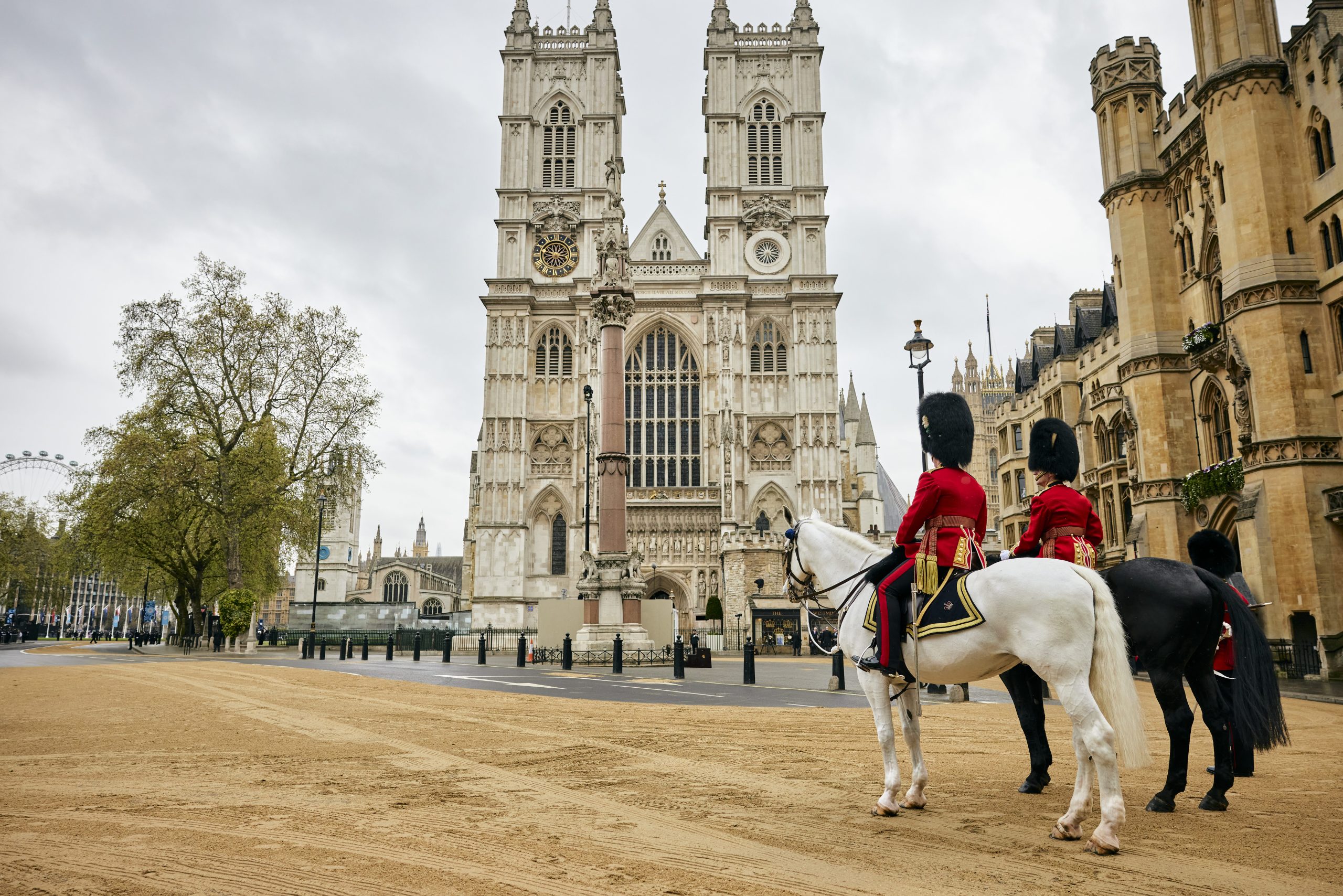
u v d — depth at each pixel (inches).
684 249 3186.5
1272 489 1116.5
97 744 475.8
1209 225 1312.7
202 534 2260.1
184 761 420.8
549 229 3068.4
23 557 3533.5
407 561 6530.5
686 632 2802.7
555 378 2992.1
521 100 3139.8
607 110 3144.7
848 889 218.8
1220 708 328.5
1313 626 1067.9
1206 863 244.1
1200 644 328.8
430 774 386.0
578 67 3193.9
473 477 3649.1
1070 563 283.9
